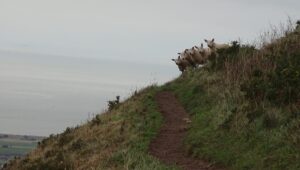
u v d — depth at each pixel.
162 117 18.92
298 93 14.15
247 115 14.47
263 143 12.74
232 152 13.19
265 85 15.23
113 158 14.36
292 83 14.48
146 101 21.97
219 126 15.05
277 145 12.39
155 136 16.55
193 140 15.20
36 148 21.05
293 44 17.14
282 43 17.78
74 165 15.09
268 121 13.50
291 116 13.45
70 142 19.12
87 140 18.17
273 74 15.38
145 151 14.88
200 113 17.95
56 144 19.98
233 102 16.09
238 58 19.97
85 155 16.02
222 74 20.33
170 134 16.75
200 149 14.28
